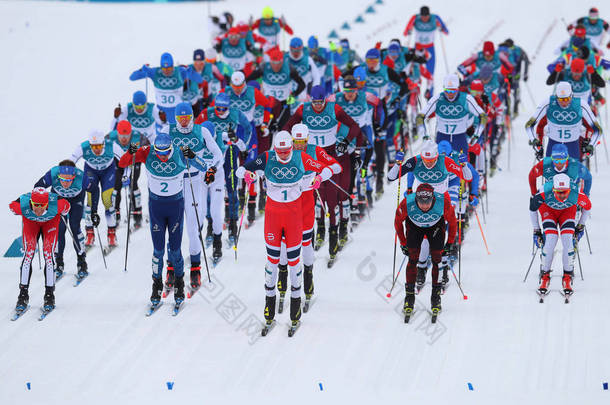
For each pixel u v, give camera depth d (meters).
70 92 61.00
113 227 35.66
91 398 24.66
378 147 41.03
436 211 27.75
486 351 27.14
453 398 24.47
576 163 32.22
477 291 31.50
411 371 26.02
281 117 39.78
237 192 38.56
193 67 45.72
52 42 74.94
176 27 81.81
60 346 27.70
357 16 87.50
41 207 28.83
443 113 37.06
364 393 24.81
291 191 27.30
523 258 34.41
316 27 82.88
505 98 49.69
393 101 42.88
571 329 28.38
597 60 48.81
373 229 37.97
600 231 36.78
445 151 32.75
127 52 72.12
